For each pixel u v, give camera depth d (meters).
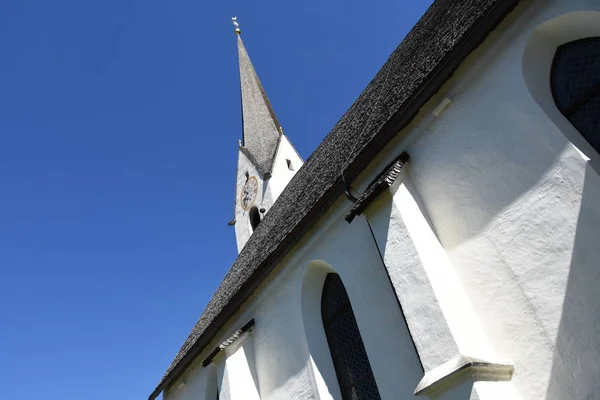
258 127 25.84
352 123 10.92
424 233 6.19
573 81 5.45
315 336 8.72
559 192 5.03
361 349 7.88
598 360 4.45
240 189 23.84
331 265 8.28
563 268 4.87
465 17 6.80
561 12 5.18
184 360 12.71
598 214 4.65
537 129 5.32
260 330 10.15
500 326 5.35
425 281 5.69
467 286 5.80
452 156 6.30
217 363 10.09
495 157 5.75
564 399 4.64
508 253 5.44
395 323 6.77
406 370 6.45
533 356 4.98
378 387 6.84
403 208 6.34
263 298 10.23
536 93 5.46
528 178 5.36
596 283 4.58
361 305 7.45
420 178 6.69
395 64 10.52
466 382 4.86
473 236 5.88
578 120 5.31
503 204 5.60
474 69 6.12
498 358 5.27
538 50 5.63
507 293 5.36
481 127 5.95
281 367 9.28
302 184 12.69
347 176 7.68
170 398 14.13
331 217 8.39
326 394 8.10
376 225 6.60
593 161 4.97
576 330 4.66
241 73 29.72
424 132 6.77
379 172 7.48
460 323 5.41
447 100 6.38
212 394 11.88
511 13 5.68
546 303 4.96
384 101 8.80
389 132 7.03
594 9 4.86
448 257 6.11
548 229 5.07
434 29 8.70
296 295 9.17
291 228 9.60
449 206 6.24
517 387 5.04
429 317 5.52
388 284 7.02
